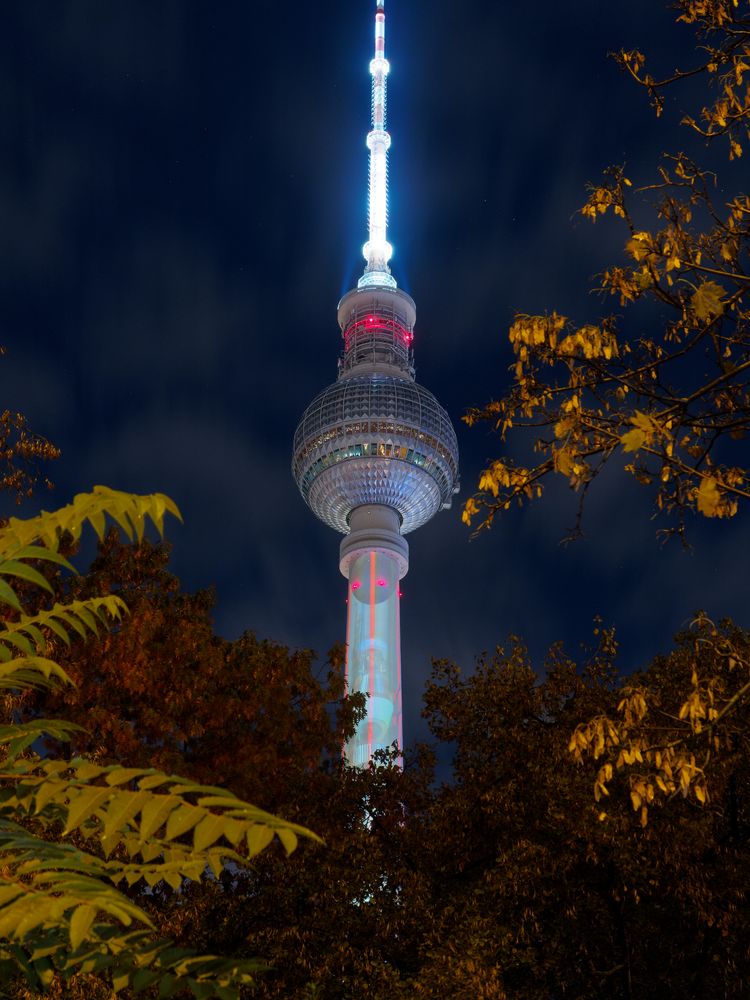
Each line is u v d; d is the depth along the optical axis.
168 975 2.91
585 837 19.70
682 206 9.61
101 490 3.14
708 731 9.72
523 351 9.81
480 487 10.06
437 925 21.03
